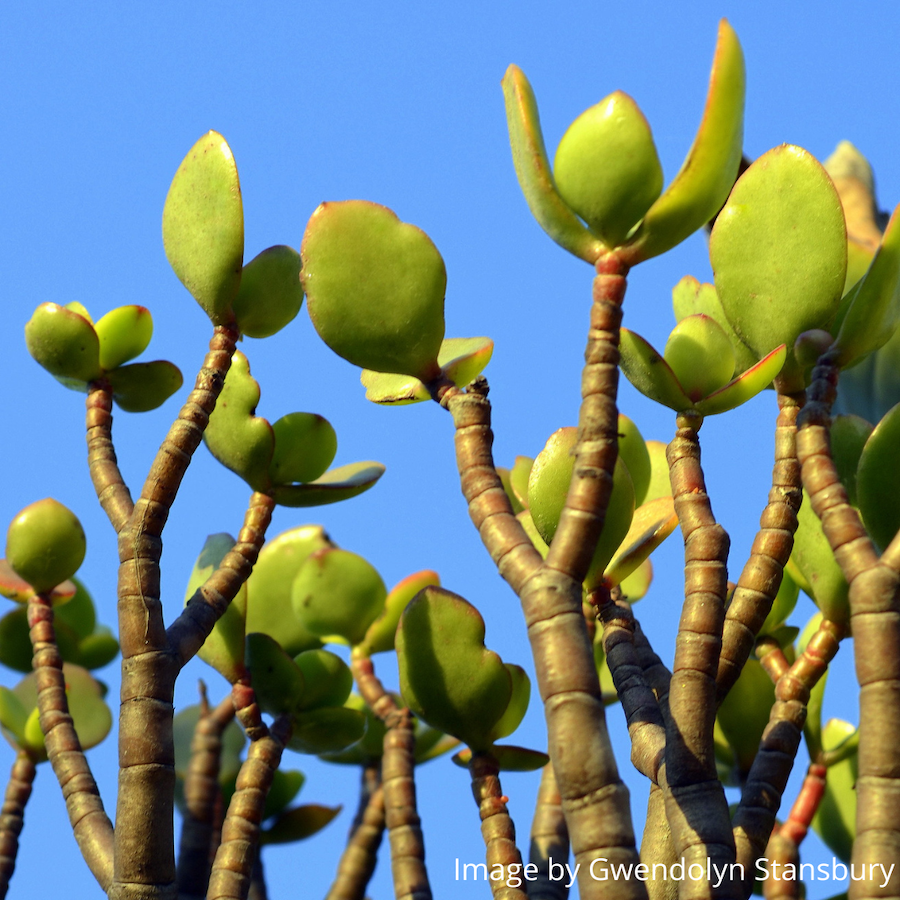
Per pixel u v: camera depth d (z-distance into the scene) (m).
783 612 1.31
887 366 1.35
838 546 1.17
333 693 1.32
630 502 1.25
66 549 1.31
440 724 1.26
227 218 1.25
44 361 1.29
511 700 1.27
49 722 1.29
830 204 1.23
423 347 1.22
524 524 1.32
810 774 1.32
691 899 1.18
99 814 1.27
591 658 1.17
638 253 1.20
